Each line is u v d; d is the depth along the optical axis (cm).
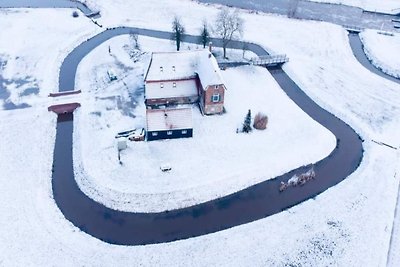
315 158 5800
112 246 4503
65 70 7712
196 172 5388
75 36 8800
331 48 8700
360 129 6366
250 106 6719
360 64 8225
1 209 4841
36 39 8631
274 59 7975
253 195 5225
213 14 9950
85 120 6259
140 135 5894
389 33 9388
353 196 5191
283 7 10694
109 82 7206
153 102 6494
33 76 7412
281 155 5756
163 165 5384
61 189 5244
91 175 5303
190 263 4312
